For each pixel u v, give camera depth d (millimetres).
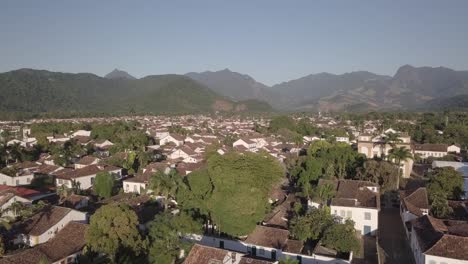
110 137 174125
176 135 171375
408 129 182375
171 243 52344
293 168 98375
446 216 62281
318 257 50594
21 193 76750
